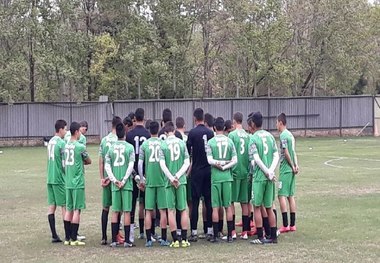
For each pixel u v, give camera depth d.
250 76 48.59
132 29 45.19
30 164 27.28
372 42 52.25
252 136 10.55
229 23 47.16
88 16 45.91
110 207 12.16
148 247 10.54
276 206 14.34
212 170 10.74
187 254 9.83
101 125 42.66
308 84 51.81
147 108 43.53
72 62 44.47
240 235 11.48
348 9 48.19
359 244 10.17
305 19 49.12
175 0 46.47
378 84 56.91
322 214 13.22
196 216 11.08
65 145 10.83
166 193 10.52
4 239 11.30
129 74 46.16
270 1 46.91
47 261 9.50
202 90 50.06
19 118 41.31
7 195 17.44
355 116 47.03
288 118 46.00
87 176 22.05
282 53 48.69
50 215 11.05
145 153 10.59
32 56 43.22
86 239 11.30
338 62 49.12
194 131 11.09
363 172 21.81
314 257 9.32
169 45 46.97
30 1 42.41
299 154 30.36
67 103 42.03
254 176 10.57
